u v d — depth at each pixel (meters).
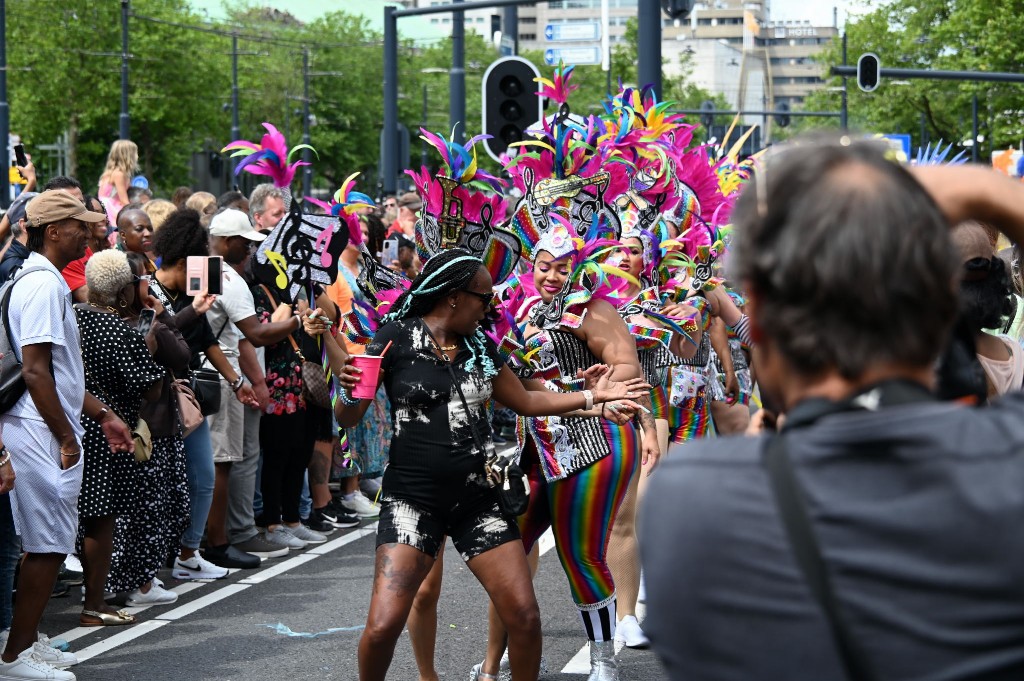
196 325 6.92
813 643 1.35
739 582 1.38
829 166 1.44
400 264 10.73
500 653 5.10
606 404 4.58
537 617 4.20
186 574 7.17
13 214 6.36
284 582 7.11
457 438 4.21
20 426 5.11
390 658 4.12
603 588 4.92
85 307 6.02
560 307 4.95
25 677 5.16
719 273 7.13
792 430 1.42
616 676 4.98
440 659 5.57
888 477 1.35
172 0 50.50
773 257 1.42
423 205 5.13
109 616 6.18
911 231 1.38
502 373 4.40
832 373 1.42
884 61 51.62
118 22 47.50
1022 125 42.41
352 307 4.93
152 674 5.39
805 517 1.36
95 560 6.11
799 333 1.41
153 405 6.28
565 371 4.99
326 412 8.45
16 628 5.19
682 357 6.72
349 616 6.34
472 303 4.27
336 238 5.03
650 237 6.16
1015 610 1.29
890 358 1.39
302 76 66.25
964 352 2.14
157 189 51.56
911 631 1.31
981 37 42.50
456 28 18.61
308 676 5.36
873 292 1.37
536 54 58.66
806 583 1.35
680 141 6.98
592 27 37.19
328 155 68.31
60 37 46.59
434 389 4.20
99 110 47.09
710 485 1.42
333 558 7.76
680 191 6.49
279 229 5.04
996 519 1.30
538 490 4.93
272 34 67.50
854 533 1.34
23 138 46.53
